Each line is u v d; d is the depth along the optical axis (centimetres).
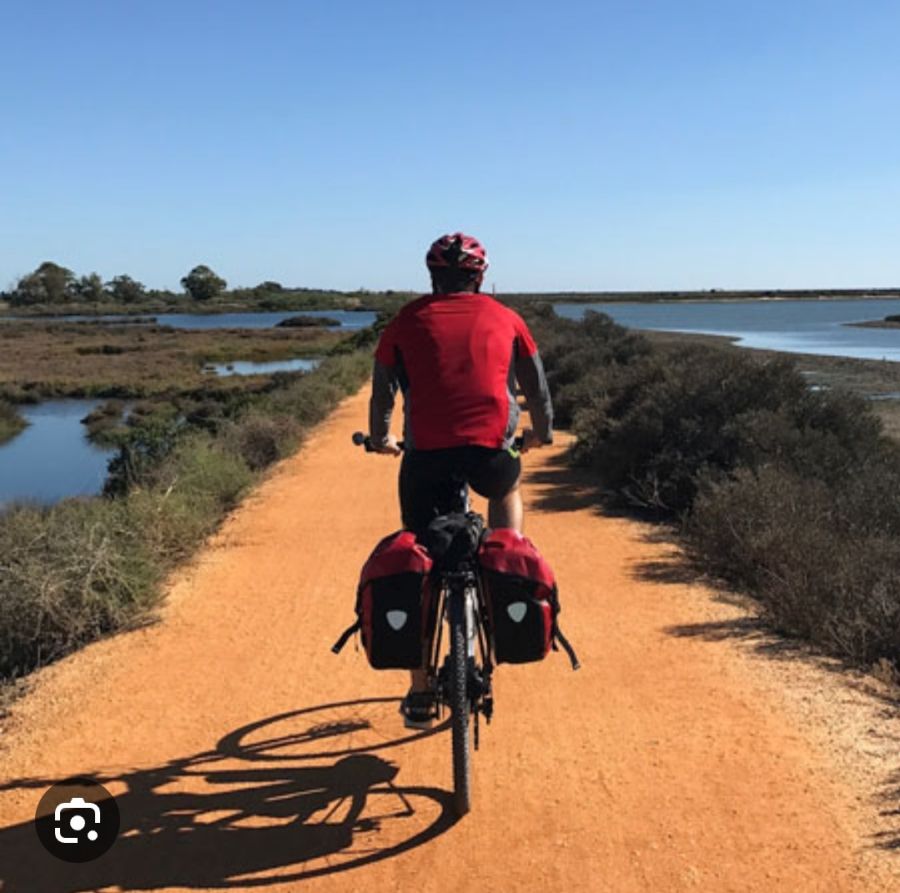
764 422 970
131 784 416
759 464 906
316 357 7775
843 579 596
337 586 717
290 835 371
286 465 1331
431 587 355
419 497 390
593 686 509
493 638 354
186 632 617
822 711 465
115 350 8669
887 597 552
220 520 959
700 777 406
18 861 359
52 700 513
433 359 380
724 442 955
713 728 453
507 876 340
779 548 672
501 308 394
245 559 803
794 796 386
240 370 6469
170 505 838
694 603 646
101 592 634
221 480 1038
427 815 382
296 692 515
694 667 532
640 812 380
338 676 536
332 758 436
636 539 832
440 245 396
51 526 693
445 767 423
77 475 2566
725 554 725
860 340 5884
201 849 363
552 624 354
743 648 559
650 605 646
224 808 392
